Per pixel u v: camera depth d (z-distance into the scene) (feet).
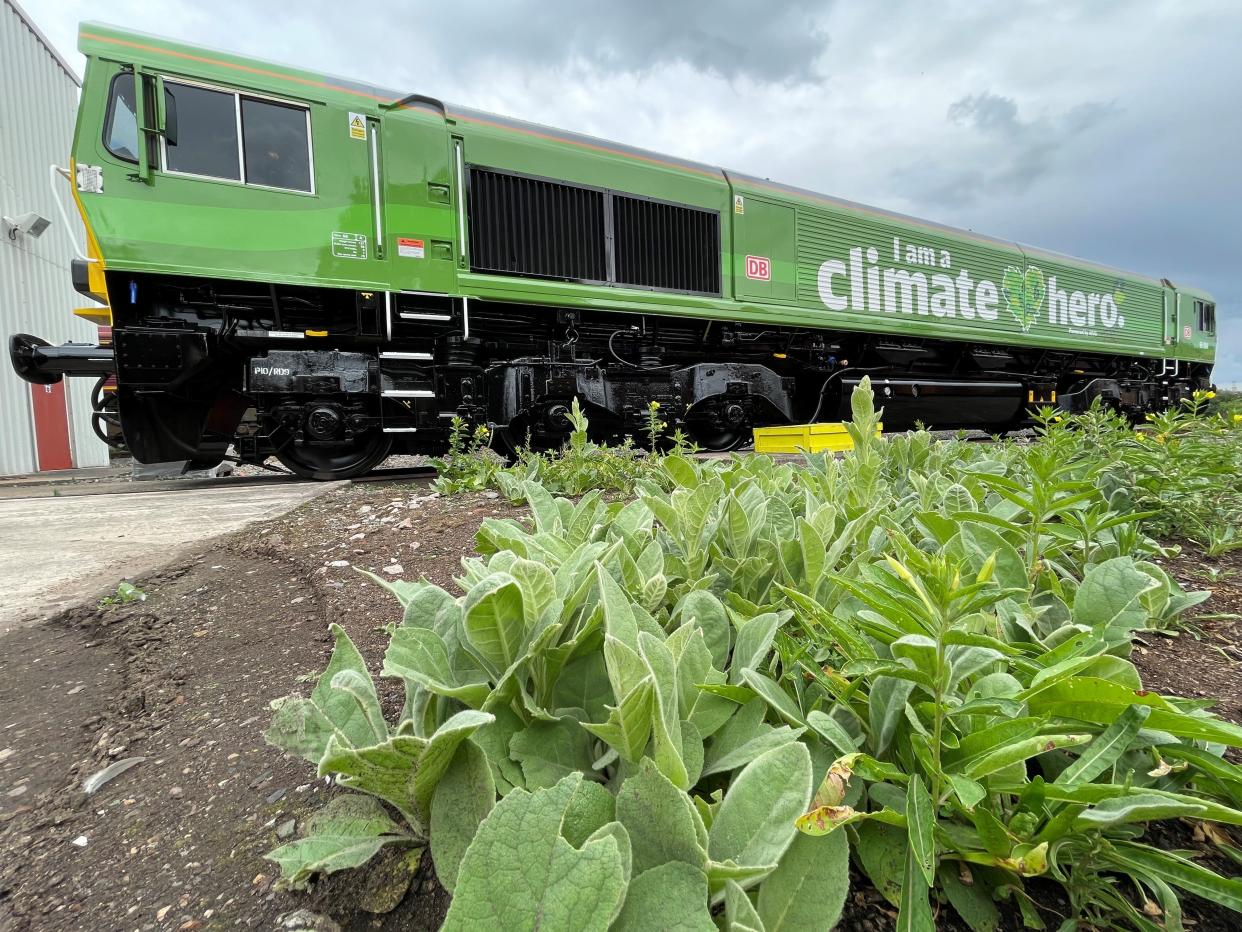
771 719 2.92
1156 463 6.93
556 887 1.66
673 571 4.14
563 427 18.45
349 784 2.28
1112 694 2.18
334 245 15.51
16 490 21.44
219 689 4.54
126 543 10.00
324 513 10.84
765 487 6.20
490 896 1.67
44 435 35.06
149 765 3.62
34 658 5.51
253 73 15.01
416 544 8.16
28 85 35.42
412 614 3.10
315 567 7.44
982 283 29.01
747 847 1.93
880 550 4.15
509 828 1.75
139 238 13.85
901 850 2.30
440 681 2.59
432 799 2.37
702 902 1.69
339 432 16.51
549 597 2.76
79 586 7.57
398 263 16.11
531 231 17.88
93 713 4.44
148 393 14.82
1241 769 2.18
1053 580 3.79
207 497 15.19
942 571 2.04
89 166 13.61
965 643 2.13
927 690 2.31
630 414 19.20
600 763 2.47
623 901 1.75
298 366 15.67
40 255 35.76
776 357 23.73
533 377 17.74
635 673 2.22
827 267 23.81
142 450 15.71
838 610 3.43
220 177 14.60
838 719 2.66
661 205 19.99
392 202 16.10
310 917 2.42
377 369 16.40
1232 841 2.52
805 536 3.39
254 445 16.84
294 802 3.13
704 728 2.70
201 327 14.89
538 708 2.63
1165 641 4.39
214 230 14.46
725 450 23.27
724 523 4.60
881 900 2.35
